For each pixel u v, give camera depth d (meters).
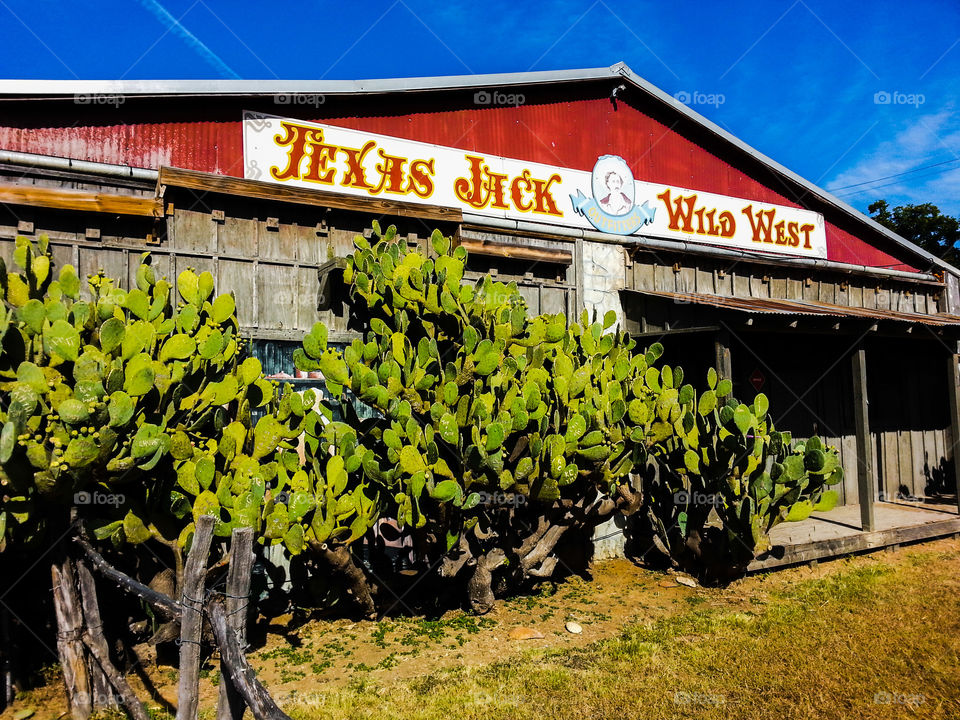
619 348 6.50
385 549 6.19
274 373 5.86
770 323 6.94
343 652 4.81
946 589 6.23
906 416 10.51
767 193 10.51
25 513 3.58
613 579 6.73
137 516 4.11
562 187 8.43
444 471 4.92
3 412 3.58
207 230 5.64
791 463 5.97
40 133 5.52
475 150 7.76
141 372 4.00
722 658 4.65
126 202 5.18
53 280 4.93
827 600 5.94
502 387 5.54
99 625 3.84
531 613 5.72
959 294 12.16
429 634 5.19
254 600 5.25
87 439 3.56
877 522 8.31
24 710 3.85
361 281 5.52
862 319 7.51
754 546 6.07
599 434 5.31
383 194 7.09
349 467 4.76
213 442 4.57
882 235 11.71
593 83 8.84
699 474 6.40
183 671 3.01
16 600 4.32
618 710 3.91
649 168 9.28
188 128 6.13
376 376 5.03
